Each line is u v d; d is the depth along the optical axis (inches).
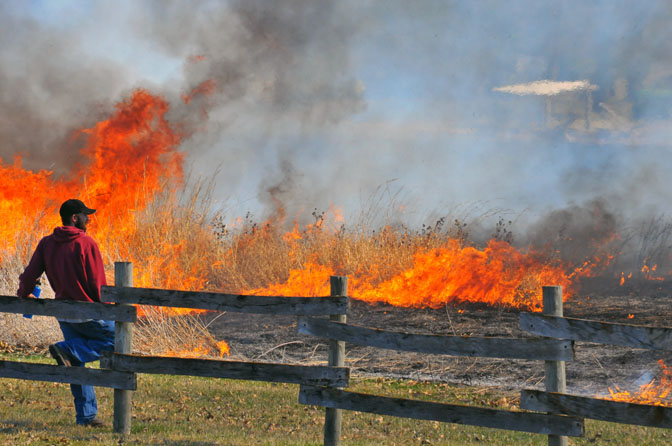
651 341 698.2
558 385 738.8
